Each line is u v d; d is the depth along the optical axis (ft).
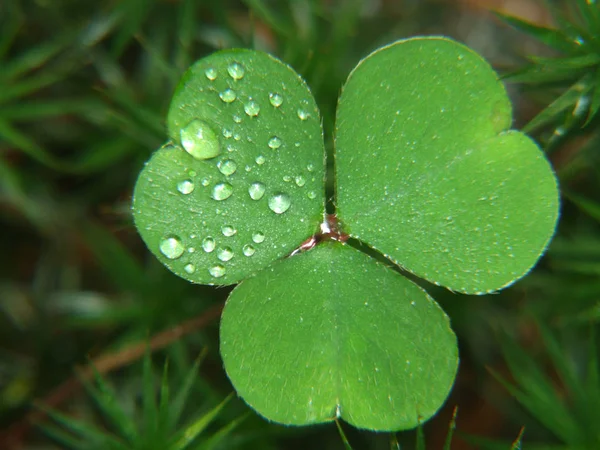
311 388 0.27
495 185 0.27
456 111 0.27
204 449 0.29
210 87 0.27
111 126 0.35
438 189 0.27
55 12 0.36
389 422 0.27
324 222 0.28
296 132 0.27
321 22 0.37
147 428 0.30
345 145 0.27
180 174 0.27
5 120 0.33
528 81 0.31
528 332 0.36
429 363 0.27
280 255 0.27
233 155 0.27
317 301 0.27
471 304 0.35
